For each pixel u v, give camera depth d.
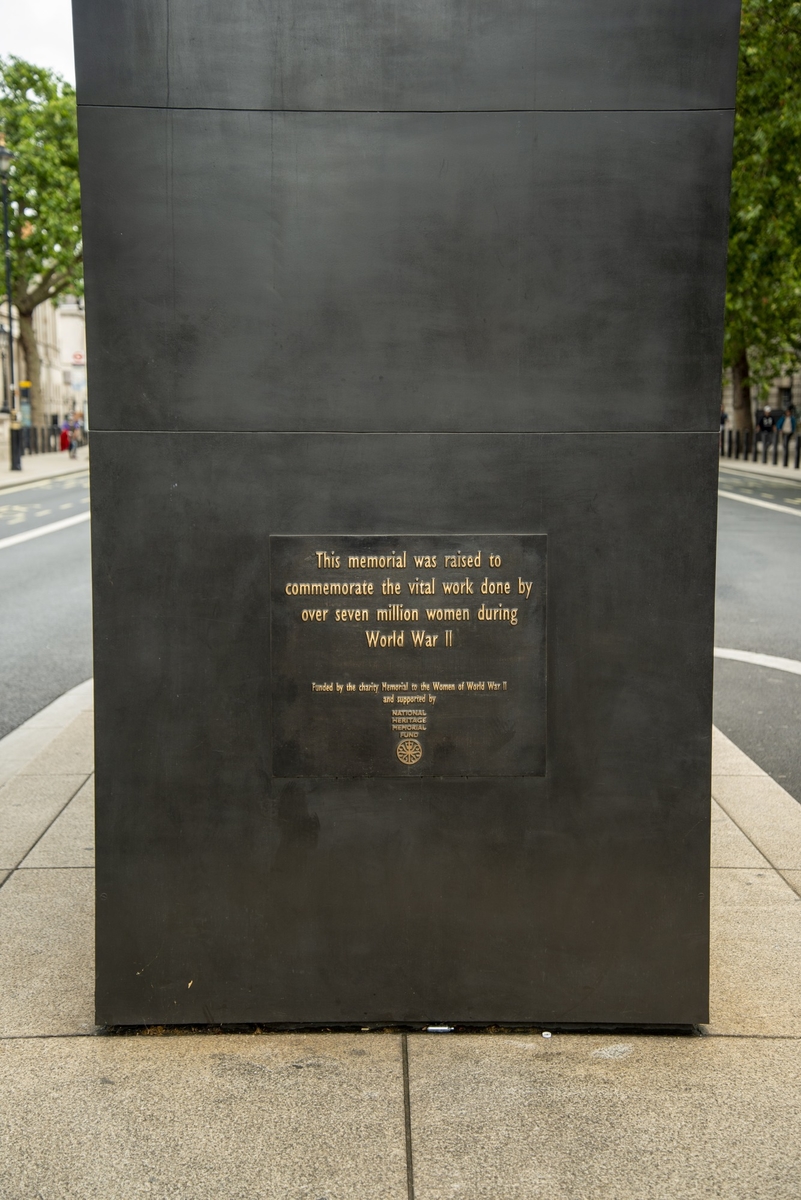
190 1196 3.00
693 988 3.88
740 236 25.88
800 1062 3.68
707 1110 3.40
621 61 3.64
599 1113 3.38
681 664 3.83
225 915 3.88
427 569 3.81
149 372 3.72
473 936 3.89
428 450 3.78
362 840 3.87
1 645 11.85
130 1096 3.47
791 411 55.00
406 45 3.64
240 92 3.64
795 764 7.50
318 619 3.82
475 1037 3.86
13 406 44.84
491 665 3.83
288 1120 3.34
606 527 3.80
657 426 3.77
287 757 3.84
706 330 3.73
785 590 14.60
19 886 5.20
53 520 25.05
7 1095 3.47
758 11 21.83
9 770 7.47
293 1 3.61
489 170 3.69
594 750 3.85
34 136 52.56
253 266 3.70
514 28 3.64
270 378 3.74
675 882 3.87
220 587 3.80
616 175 3.68
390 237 3.71
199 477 3.77
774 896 5.11
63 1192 3.02
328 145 3.67
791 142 23.42
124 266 3.68
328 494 3.79
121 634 3.80
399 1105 3.42
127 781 3.84
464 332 3.74
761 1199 2.99
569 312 3.73
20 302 62.72
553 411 3.77
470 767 3.86
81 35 3.59
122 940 3.87
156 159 3.65
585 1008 3.90
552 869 3.88
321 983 3.90
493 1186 3.04
